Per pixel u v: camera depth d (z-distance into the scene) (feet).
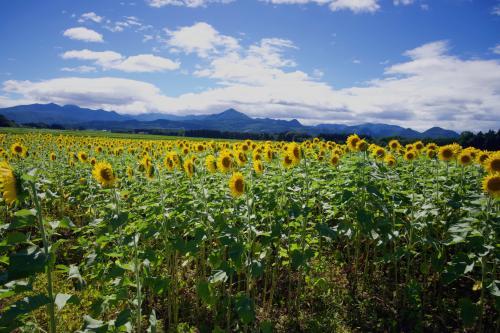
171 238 20.84
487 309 21.01
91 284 21.84
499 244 17.57
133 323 16.22
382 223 20.85
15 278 12.15
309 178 25.03
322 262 25.89
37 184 14.14
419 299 20.74
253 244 19.71
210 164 25.77
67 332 18.16
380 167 24.38
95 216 29.07
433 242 20.31
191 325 20.34
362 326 20.24
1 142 84.23
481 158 30.37
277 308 21.94
